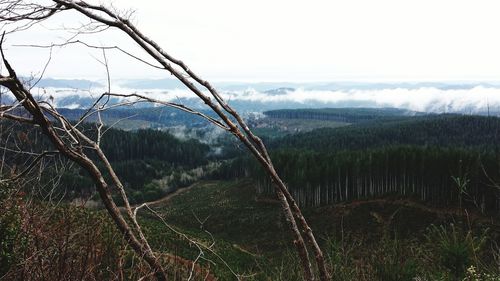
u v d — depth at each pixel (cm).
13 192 270
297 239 279
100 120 268
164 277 264
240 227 5184
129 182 7525
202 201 6950
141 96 242
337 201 5172
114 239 280
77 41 228
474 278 364
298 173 5362
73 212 275
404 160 4694
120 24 229
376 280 436
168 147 10225
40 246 268
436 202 4225
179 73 242
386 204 4616
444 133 10206
